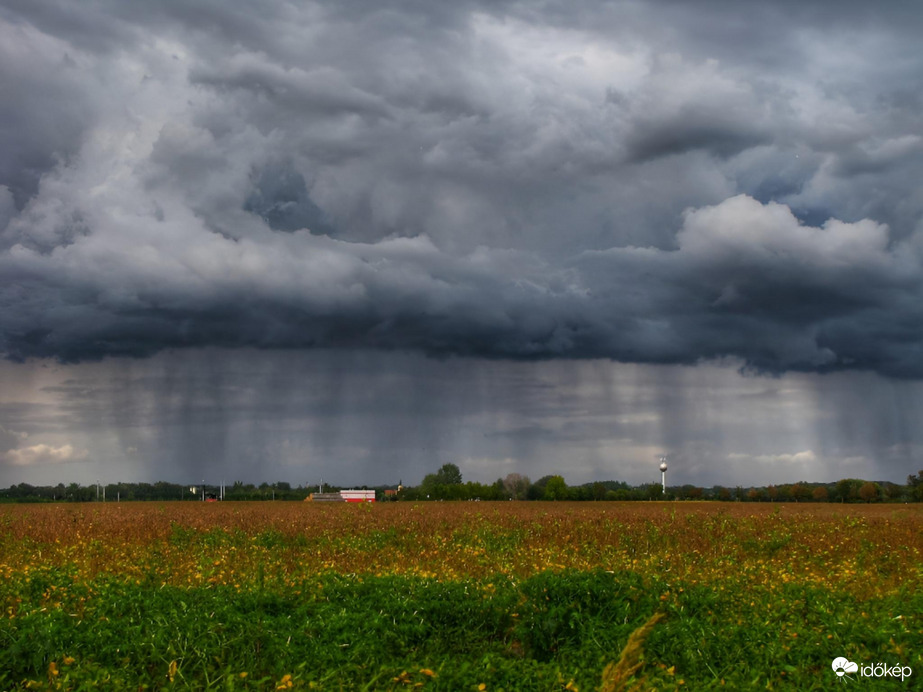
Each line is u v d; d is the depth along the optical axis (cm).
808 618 952
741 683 738
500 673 743
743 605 1011
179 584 1235
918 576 1264
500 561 1653
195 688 718
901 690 716
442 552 1895
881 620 895
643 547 2033
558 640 891
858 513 3616
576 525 2686
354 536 2328
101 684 698
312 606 991
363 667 776
